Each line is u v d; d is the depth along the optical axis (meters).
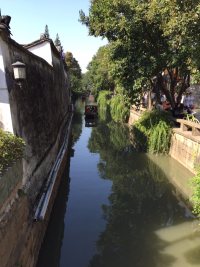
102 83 55.28
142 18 17.34
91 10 18.84
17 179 7.42
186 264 9.16
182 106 20.94
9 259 6.29
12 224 6.59
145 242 10.39
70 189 15.12
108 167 18.50
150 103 25.00
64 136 21.73
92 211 12.75
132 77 19.39
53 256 9.84
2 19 8.43
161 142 19.05
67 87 39.66
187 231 11.04
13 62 8.98
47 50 20.20
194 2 11.17
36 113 11.52
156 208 12.95
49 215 11.20
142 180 16.19
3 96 8.08
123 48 18.88
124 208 12.99
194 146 14.96
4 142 6.90
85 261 9.48
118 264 9.32
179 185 15.26
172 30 12.45
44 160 11.97
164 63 18.06
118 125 34.16
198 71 15.05
